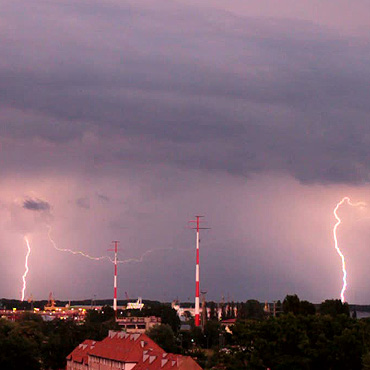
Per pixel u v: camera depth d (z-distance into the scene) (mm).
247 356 198250
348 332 190250
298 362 187125
